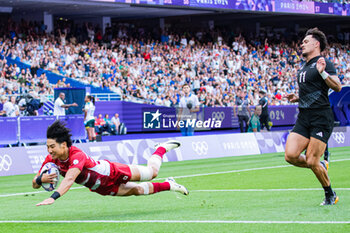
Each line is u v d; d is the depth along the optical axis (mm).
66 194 25312
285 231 14289
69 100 49625
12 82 63125
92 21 93625
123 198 23250
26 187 29531
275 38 105188
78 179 17016
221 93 76875
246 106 60062
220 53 90125
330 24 121312
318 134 18438
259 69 92625
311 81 18562
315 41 18844
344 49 111375
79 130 48594
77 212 19797
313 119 18594
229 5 86000
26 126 45875
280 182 27438
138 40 86312
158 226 15797
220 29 100375
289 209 18203
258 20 112562
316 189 24016
